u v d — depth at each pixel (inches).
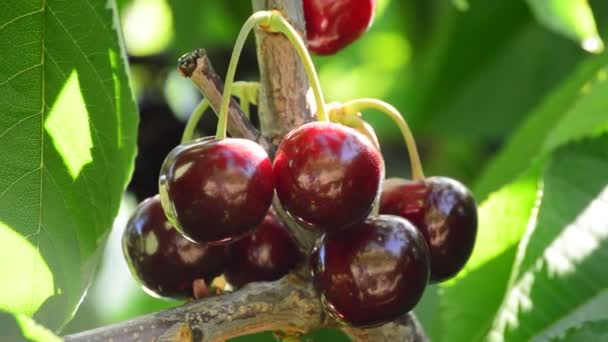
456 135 31.1
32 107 17.6
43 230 17.7
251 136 16.7
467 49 30.2
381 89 39.6
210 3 30.9
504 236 20.4
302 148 16.0
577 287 19.2
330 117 17.3
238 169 15.9
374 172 16.1
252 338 20.9
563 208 20.0
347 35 18.5
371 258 16.2
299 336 16.9
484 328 20.4
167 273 17.2
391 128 33.9
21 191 17.6
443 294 20.6
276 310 16.7
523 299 19.2
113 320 25.7
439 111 30.9
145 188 27.0
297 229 17.0
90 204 17.8
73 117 17.7
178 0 30.7
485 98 30.3
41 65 17.6
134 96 17.7
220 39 31.3
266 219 17.1
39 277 17.6
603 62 23.7
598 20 27.9
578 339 18.4
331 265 16.3
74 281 17.7
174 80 31.9
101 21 17.4
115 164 17.9
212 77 16.5
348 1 18.3
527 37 29.8
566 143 20.4
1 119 17.5
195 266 17.1
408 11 32.1
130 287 25.7
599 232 19.6
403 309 16.4
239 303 16.5
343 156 16.0
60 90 17.6
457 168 34.7
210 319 16.3
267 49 16.9
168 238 17.1
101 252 17.8
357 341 17.1
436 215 17.3
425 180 17.6
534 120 23.8
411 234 16.5
